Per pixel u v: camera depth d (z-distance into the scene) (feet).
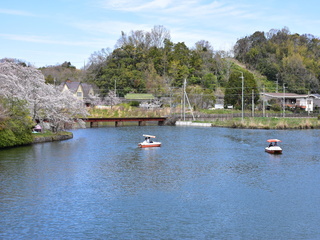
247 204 106.01
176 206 103.81
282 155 188.44
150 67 561.84
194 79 556.51
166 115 430.61
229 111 457.68
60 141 237.45
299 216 96.84
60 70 648.38
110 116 412.98
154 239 82.12
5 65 210.18
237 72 525.34
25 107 209.26
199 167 156.35
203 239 82.33
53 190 118.01
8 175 136.46
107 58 581.53
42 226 88.58
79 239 81.76
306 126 344.28
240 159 176.35
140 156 183.52
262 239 82.79
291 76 633.20
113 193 115.75
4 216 94.58
